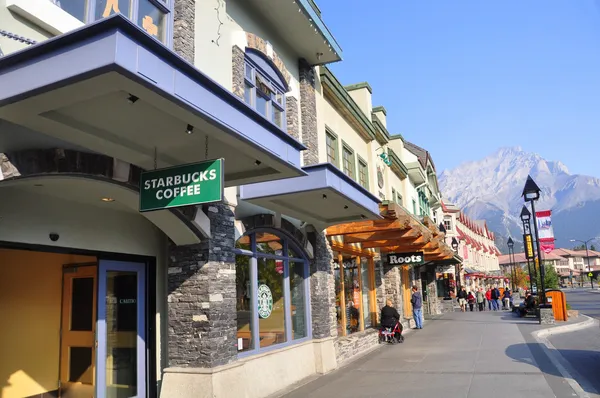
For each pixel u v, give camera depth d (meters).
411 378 10.23
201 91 4.88
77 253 7.27
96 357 7.64
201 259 7.88
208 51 8.40
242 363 8.23
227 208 8.52
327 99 13.93
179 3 7.84
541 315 20.75
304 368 10.83
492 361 11.99
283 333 10.62
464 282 52.62
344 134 15.12
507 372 10.45
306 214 10.73
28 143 5.49
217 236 8.13
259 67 10.13
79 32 4.02
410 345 15.77
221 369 7.65
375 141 18.06
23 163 5.38
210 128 5.24
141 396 7.87
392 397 8.60
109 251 7.66
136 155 6.14
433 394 8.67
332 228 12.95
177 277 7.98
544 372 10.36
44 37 5.63
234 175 7.36
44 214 6.74
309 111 11.96
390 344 16.23
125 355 8.02
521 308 25.78
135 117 5.18
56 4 5.95
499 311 33.34
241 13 9.71
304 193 8.73
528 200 22.23
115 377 7.99
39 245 6.64
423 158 30.66
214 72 8.49
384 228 12.48
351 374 11.06
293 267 11.44
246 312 9.35
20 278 8.98
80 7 6.30
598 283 98.94
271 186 8.88
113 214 7.81
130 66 4.02
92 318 8.81
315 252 11.89
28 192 6.57
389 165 20.12
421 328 21.39
